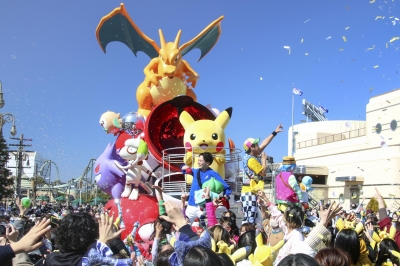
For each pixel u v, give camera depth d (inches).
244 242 223.3
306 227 293.1
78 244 153.7
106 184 492.7
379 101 1358.3
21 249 143.2
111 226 168.6
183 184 459.8
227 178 492.7
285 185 354.6
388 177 1277.1
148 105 561.0
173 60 538.0
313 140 1838.1
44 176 2186.3
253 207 366.9
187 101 499.5
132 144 458.9
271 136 392.8
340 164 1561.3
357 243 185.5
